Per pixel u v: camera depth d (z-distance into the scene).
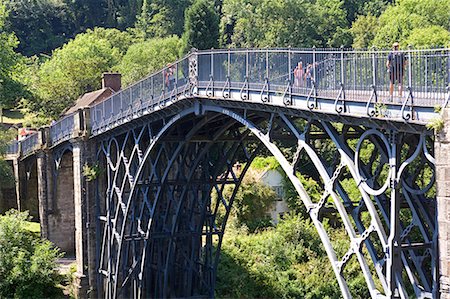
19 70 84.25
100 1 128.38
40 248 39.88
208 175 35.09
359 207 20.20
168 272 36.66
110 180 39.50
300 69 22.48
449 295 14.88
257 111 25.75
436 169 15.30
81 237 41.78
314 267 46.47
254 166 59.94
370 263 42.47
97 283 41.56
